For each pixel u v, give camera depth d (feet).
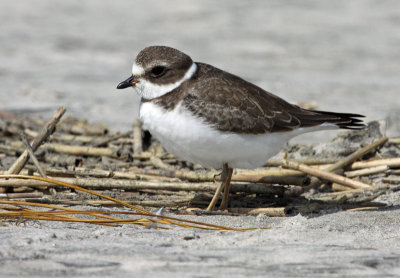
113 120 50.93
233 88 30.22
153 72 30.09
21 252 21.47
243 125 29.45
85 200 30.50
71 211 26.84
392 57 75.00
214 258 21.57
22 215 26.30
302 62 71.67
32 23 85.15
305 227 26.48
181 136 29.32
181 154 30.53
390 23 88.22
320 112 31.83
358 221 28.22
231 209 30.73
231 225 27.96
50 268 20.08
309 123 31.22
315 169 34.63
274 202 32.91
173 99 29.78
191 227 26.73
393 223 27.96
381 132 39.88
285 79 65.21
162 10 93.30
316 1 98.94
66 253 21.63
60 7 94.17
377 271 20.61
